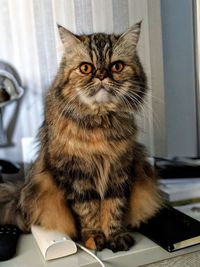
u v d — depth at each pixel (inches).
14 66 19.1
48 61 19.4
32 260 11.8
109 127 13.7
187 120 22.7
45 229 13.7
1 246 12.0
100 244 12.8
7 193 15.5
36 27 19.0
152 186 15.8
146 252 12.3
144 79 15.0
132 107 14.1
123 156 13.9
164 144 21.4
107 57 13.4
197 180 18.0
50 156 13.9
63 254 12.0
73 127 13.4
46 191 14.2
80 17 19.4
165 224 13.9
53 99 14.2
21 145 19.7
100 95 13.0
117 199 14.1
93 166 13.5
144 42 20.3
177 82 22.0
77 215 14.0
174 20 21.4
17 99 19.0
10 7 18.6
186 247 12.6
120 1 19.8
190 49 22.0
